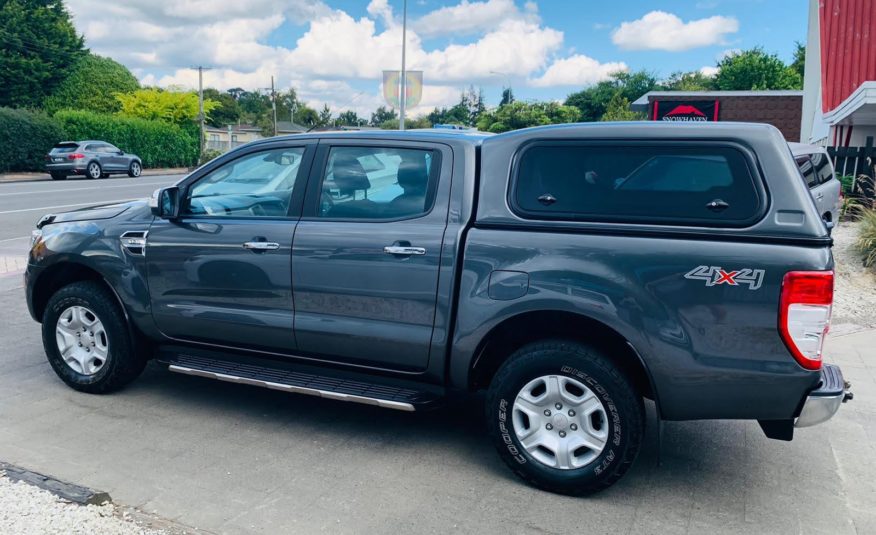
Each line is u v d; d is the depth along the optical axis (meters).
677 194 3.61
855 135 16.39
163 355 4.94
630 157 3.72
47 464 4.01
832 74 16.95
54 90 47.00
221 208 4.70
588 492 3.78
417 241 4.02
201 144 48.81
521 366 3.79
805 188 3.46
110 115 45.03
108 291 5.00
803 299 3.34
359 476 3.98
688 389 3.57
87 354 5.09
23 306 7.60
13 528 3.10
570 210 3.79
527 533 3.43
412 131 4.35
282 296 4.39
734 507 3.75
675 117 27.39
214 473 3.97
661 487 3.95
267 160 4.61
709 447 4.52
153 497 3.67
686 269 3.50
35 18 45.00
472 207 4.02
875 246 10.03
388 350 4.16
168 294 4.75
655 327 3.55
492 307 3.84
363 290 4.16
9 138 32.00
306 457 4.21
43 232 5.19
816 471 4.20
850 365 6.30
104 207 5.32
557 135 3.88
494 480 3.98
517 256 3.80
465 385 4.05
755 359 3.45
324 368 4.47
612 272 3.61
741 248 3.43
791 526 3.57
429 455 4.29
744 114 26.84
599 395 3.66
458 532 3.42
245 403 5.06
